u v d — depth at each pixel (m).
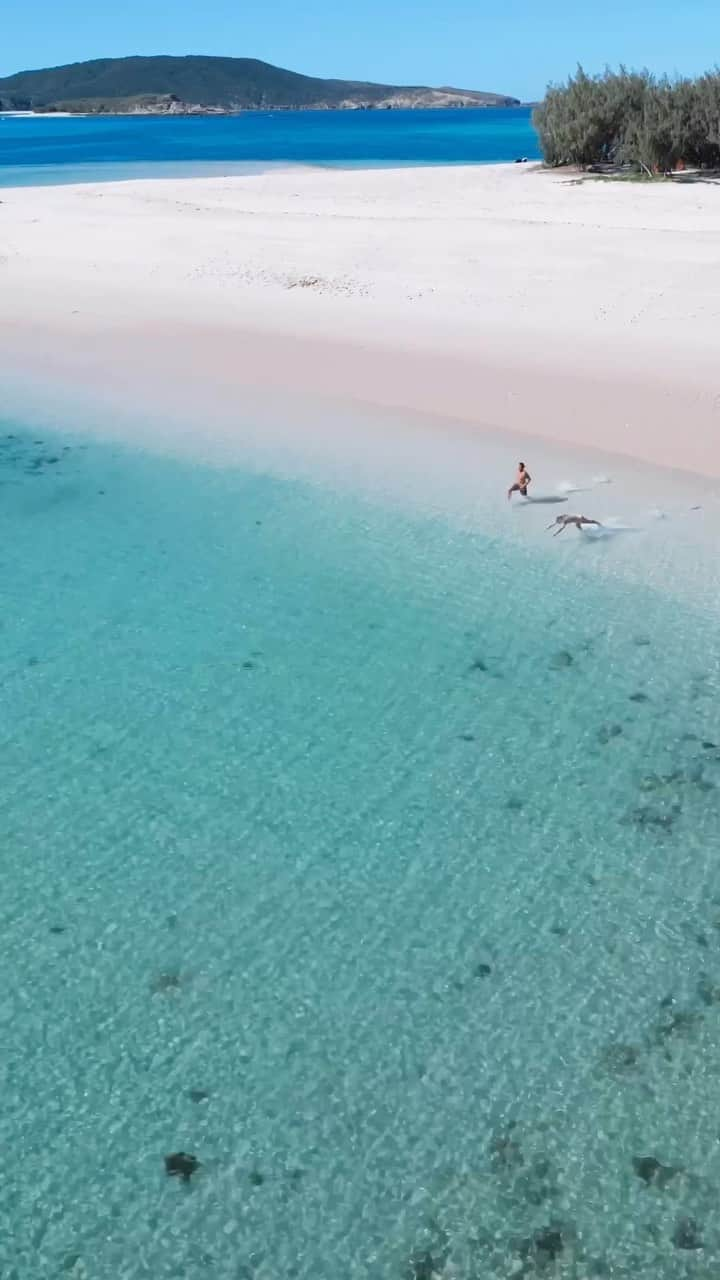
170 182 68.94
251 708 13.31
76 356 27.38
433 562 16.62
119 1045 8.91
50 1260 7.37
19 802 11.78
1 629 15.11
